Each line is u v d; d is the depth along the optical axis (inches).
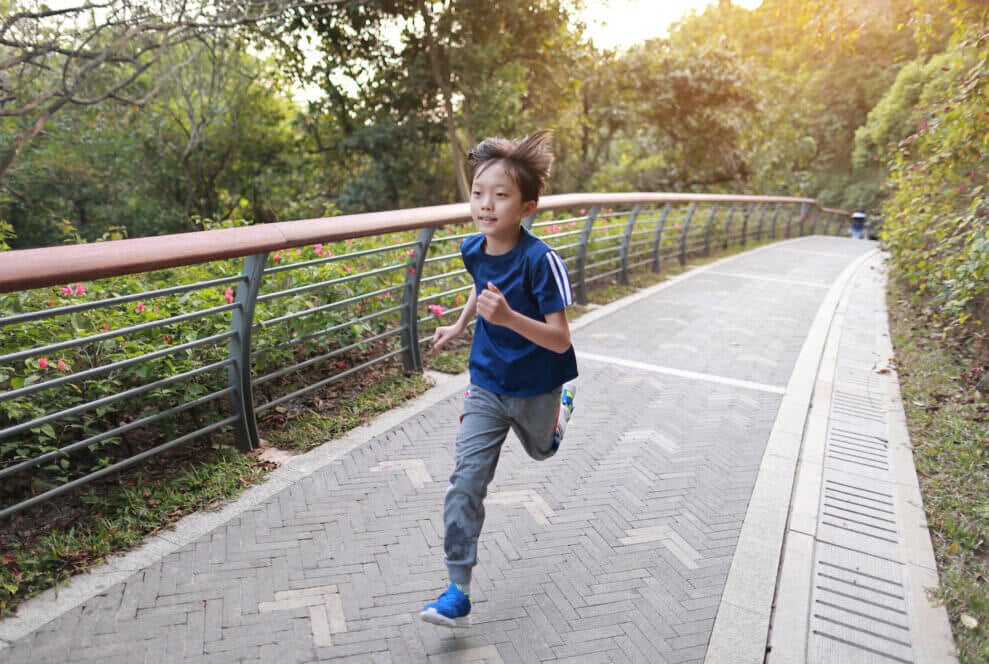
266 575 92.9
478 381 85.4
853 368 201.9
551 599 90.9
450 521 81.4
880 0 264.2
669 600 91.7
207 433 134.3
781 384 185.3
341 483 119.9
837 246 606.2
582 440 144.2
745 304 293.9
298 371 167.0
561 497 119.1
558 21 642.8
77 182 589.9
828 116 1141.1
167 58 577.9
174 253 96.7
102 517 103.4
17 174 528.4
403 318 172.9
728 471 131.7
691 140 935.7
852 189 1125.1
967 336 220.2
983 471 134.4
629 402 167.8
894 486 127.8
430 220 158.4
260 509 109.8
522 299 79.2
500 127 639.1
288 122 789.2
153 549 97.3
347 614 85.9
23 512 105.3
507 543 104.0
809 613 90.7
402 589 91.6
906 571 101.3
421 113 692.1
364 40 644.7
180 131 692.1
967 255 193.3
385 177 685.9
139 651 77.4
